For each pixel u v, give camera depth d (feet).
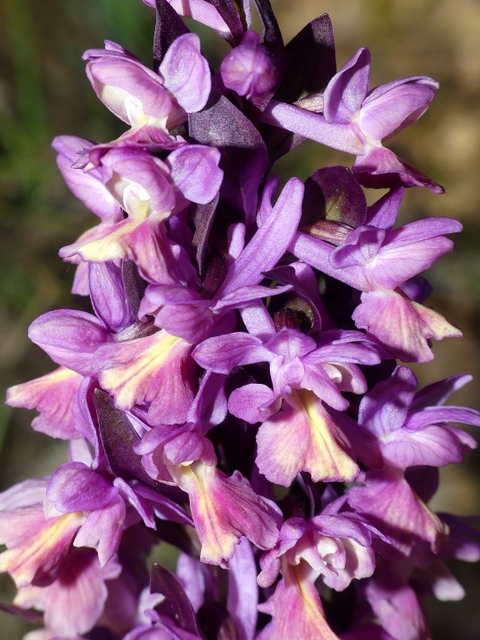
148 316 0.28
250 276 0.27
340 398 0.25
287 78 0.29
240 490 0.27
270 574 0.27
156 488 0.28
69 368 0.29
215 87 0.27
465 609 0.71
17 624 0.68
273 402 0.25
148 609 0.30
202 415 0.26
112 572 0.34
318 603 0.28
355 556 0.28
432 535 0.30
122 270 0.28
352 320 0.30
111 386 0.26
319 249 0.28
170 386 0.26
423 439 0.30
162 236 0.26
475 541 0.35
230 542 0.25
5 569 0.30
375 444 0.30
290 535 0.26
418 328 0.28
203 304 0.25
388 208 0.29
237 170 0.27
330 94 0.27
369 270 0.28
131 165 0.25
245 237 0.28
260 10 0.27
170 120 0.26
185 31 0.27
